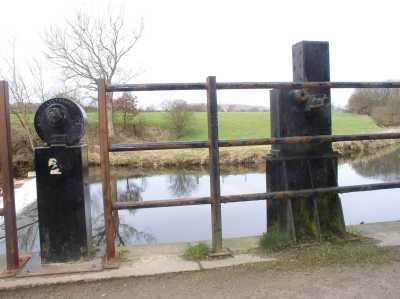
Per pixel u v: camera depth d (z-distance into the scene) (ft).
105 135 11.87
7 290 10.55
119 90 11.97
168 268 11.68
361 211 29.55
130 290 10.28
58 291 10.39
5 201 11.71
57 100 12.32
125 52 112.57
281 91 13.62
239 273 11.15
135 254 13.10
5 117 11.61
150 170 73.15
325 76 13.67
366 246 12.91
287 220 13.34
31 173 57.36
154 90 12.18
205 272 11.34
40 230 12.36
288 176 13.58
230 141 12.59
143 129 123.44
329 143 14.10
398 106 146.41
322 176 13.89
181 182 55.67
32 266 12.19
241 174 61.67
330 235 13.69
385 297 9.29
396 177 50.06
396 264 11.35
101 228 28.60
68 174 12.34
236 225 27.37
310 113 13.74
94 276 11.19
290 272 11.06
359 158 78.54
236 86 12.57
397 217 27.45
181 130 123.54
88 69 108.58
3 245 20.51
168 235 26.14
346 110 174.60
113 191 48.57
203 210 34.12
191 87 12.34
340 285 10.06
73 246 12.42
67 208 12.38
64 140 12.31
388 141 106.22
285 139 12.88
